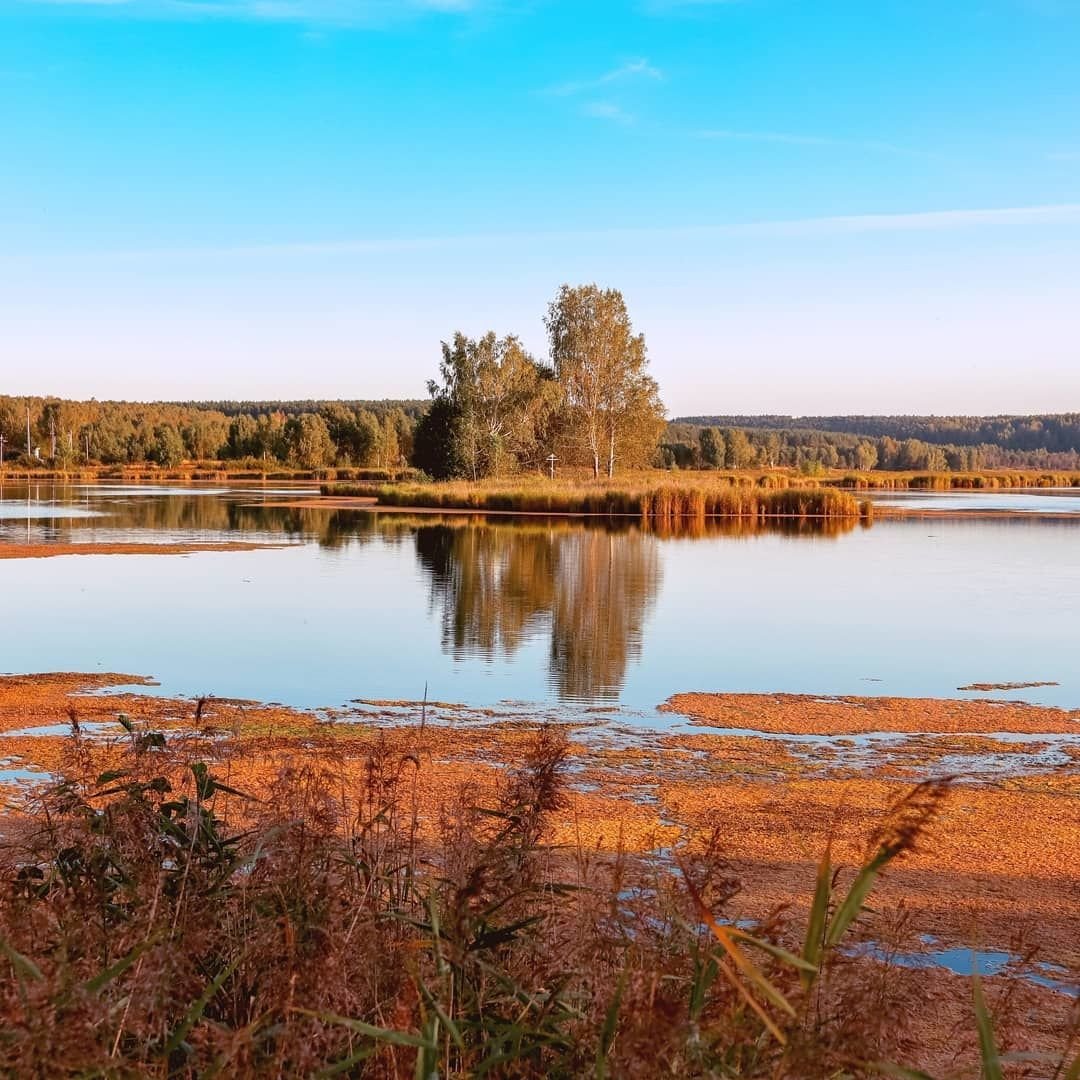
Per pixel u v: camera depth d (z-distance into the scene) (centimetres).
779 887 563
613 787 768
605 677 1160
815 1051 229
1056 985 459
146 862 321
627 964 273
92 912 300
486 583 1966
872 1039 258
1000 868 611
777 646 1363
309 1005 247
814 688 1126
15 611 1611
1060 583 2052
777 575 2147
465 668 1196
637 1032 221
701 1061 232
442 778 746
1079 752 896
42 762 794
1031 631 1504
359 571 2155
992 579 2111
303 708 996
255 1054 240
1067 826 694
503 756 829
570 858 561
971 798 755
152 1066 244
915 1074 227
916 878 592
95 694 1052
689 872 376
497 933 290
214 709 984
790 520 4078
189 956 271
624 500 4219
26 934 277
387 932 306
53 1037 212
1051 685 1156
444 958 279
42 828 380
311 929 286
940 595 1870
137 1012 237
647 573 2150
